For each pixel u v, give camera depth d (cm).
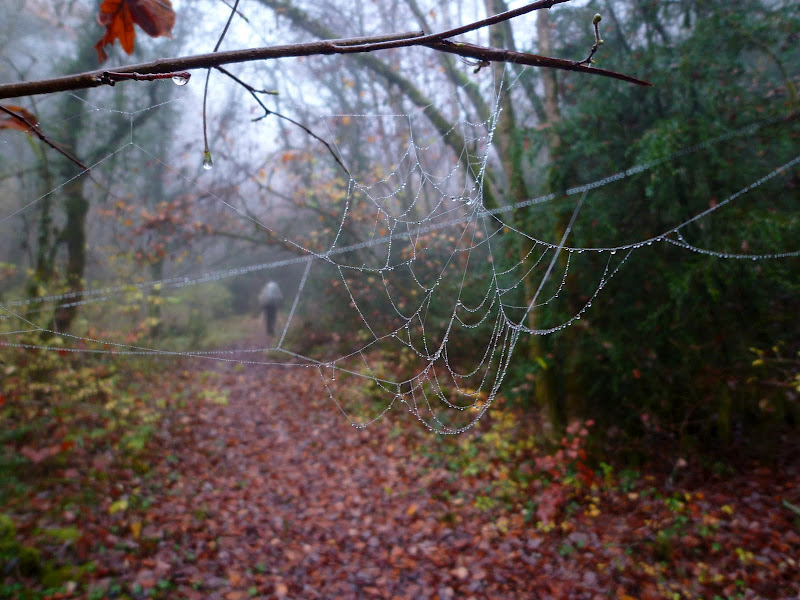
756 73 482
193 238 1045
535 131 523
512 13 100
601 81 477
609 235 488
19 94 98
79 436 520
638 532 423
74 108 731
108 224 1003
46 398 560
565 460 510
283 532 457
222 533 442
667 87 458
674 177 447
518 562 408
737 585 354
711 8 456
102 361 669
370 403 764
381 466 590
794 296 464
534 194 610
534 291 543
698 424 542
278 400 817
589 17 511
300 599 371
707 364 500
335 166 1055
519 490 504
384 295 995
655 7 484
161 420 652
